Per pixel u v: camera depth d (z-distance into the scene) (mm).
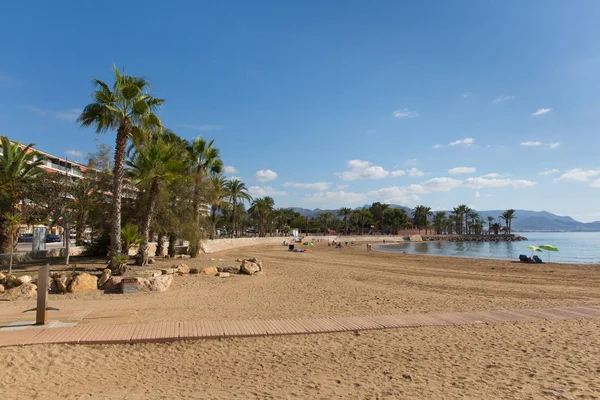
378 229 160750
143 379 5512
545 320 9000
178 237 26484
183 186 26016
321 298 12945
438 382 5391
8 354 6102
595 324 8648
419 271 25859
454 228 196500
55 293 12883
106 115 17016
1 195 20016
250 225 112688
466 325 8484
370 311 10438
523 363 6156
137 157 19953
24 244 41750
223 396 4930
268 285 16359
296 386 5246
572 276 23453
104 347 6691
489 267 30406
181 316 9297
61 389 5125
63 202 20984
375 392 5039
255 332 7531
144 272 16922
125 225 21484
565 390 5070
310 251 55719
